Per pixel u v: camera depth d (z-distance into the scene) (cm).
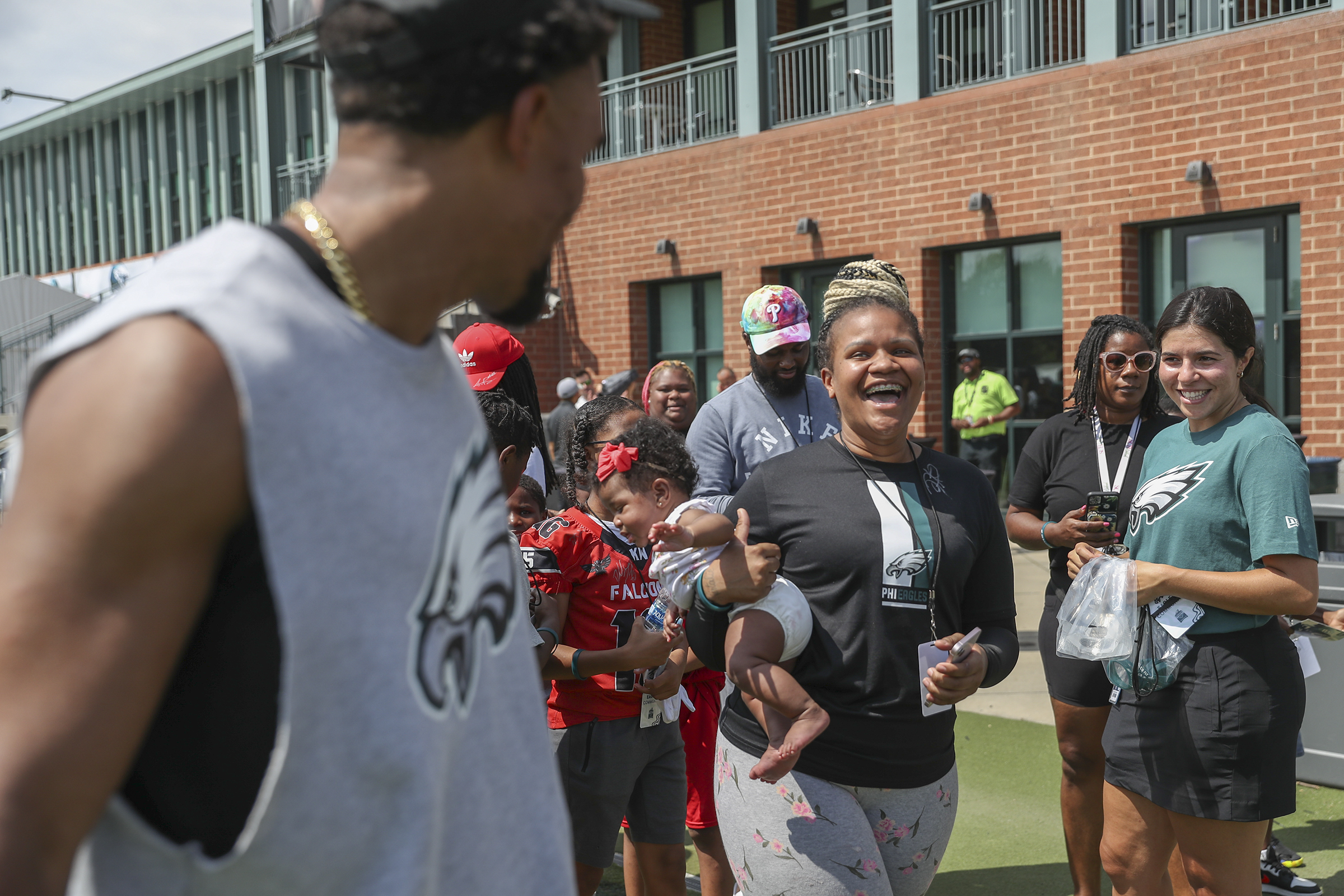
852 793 221
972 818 436
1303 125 822
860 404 232
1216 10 954
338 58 89
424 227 91
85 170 2642
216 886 84
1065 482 379
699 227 1228
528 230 96
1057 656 347
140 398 75
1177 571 262
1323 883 369
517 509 312
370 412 86
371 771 86
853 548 223
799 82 1326
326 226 90
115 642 74
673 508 274
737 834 229
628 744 291
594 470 306
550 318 1372
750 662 212
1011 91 985
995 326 1050
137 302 79
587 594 295
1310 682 455
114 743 75
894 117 1066
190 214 2331
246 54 2095
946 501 233
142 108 2444
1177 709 261
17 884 71
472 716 99
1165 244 931
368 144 91
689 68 1255
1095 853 344
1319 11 812
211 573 81
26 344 1644
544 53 90
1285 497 253
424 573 91
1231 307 271
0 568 74
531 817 107
